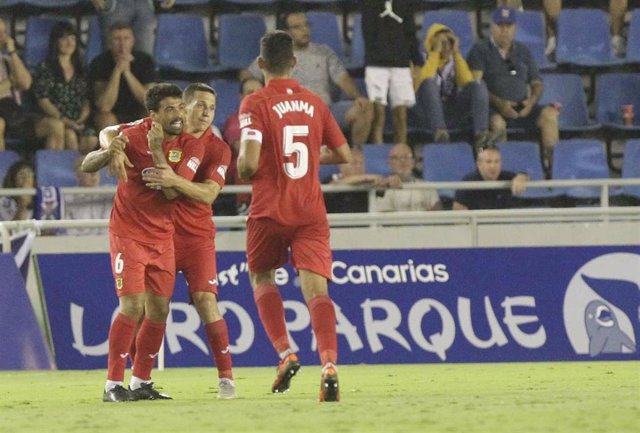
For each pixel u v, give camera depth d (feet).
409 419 53.47
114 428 52.08
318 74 159.33
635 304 126.52
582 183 140.97
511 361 126.11
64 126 158.30
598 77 175.32
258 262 77.41
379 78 157.17
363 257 126.62
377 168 155.12
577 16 177.58
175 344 124.06
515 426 49.03
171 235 79.71
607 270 127.03
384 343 125.59
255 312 124.88
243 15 173.68
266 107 74.95
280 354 78.59
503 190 150.61
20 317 124.57
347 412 58.90
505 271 126.93
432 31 162.91
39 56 165.99
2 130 157.69
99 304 125.80
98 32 166.71
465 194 150.71
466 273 126.82
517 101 164.86
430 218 132.57
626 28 178.60
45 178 154.51
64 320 125.59
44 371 123.65
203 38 173.17
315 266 73.87
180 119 77.51
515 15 174.19
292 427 50.49
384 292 126.11
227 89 167.53
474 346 126.11
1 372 122.31
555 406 61.11
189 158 78.48
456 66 163.43
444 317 126.21
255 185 75.87
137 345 80.59
